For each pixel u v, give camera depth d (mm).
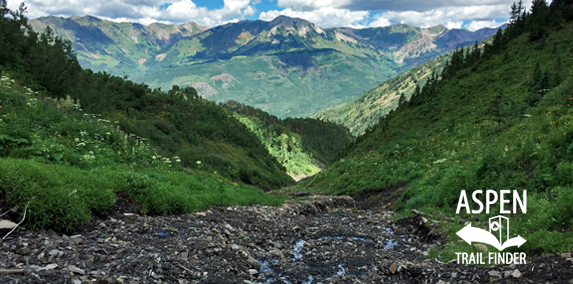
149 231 8578
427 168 24359
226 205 15156
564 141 12094
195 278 6309
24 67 36594
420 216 13500
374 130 76125
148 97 87562
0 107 14648
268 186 58969
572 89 22859
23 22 47875
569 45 52875
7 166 7438
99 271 5719
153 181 11859
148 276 5926
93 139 18062
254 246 9305
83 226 7699
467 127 33031
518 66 54938
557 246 7195
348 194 30516
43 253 5879
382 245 10891
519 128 18172
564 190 9555
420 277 7500
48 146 12008
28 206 6723
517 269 6715
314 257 9062
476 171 14648
